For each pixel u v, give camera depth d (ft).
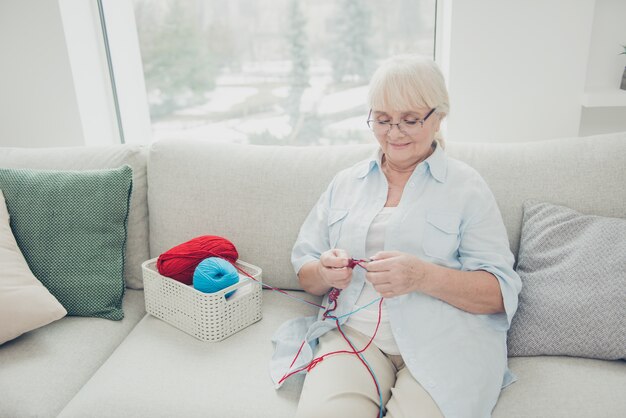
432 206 4.08
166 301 4.59
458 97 5.81
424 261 3.78
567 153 4.61
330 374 3.68
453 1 5.51
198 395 3.69
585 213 4.40
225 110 7.26
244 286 4.51
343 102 6.97
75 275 4.76
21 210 4.82
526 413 3.35
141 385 3.80
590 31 5.42
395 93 3.86
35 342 4.33
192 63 7.11
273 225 5.08
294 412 3.57
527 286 4.13
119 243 5.03
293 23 6.75
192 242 4.69
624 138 4.50
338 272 3.91
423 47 6.54
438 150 4.25
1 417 3.70
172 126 7.42
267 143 7.30
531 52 5.57
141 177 5.50
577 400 3.36
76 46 6.46
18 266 4.48
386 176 4.43
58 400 3.84
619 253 3.87
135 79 7.23
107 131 7.14
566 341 3.81
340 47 6.74
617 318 3.67
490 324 3.88
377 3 6.48
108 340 4.55
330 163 5.09
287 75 6.97
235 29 6.88
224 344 4.29
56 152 5.54
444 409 3.39
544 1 5.39
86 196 4.90
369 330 4.04
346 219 4.40
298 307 4.89
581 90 5.61
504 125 5.85
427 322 3.82
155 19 6.97
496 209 4.12
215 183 5.22
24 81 6.47
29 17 6.21
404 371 3.82
